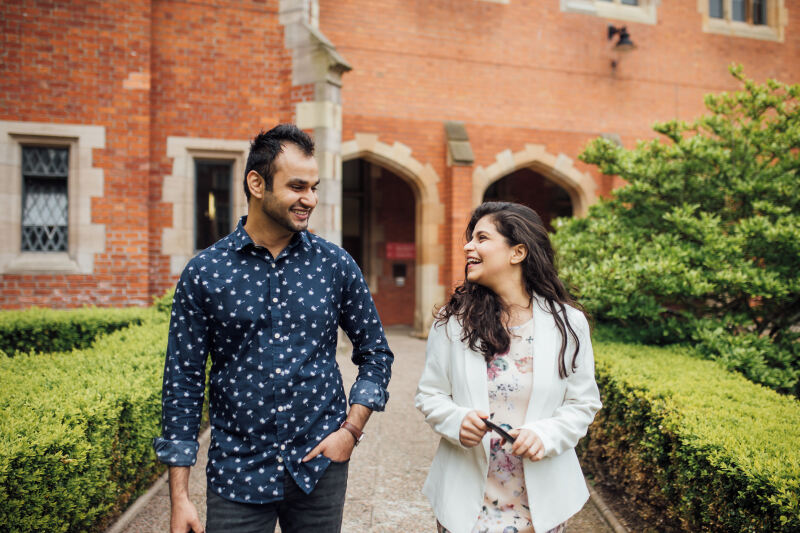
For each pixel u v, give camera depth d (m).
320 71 7.09
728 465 2.07
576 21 10.05
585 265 4.36
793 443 2.15
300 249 1.68
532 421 1.62
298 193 1.57
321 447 1.59
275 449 1.55
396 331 10.55
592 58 10.13
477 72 9.52
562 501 1.63
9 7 6.38
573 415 1.64
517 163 9.73
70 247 6.62
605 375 3.40
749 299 4.41
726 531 2.12
